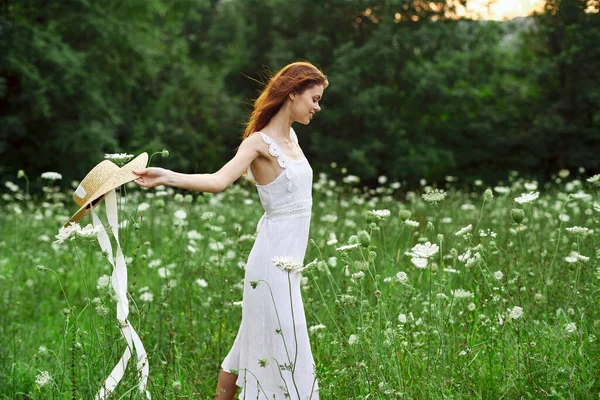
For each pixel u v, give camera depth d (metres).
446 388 3.40
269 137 3.46
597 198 5.81
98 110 22.75
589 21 20.73
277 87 3.51
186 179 3.22
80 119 22.03
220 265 5.32
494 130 26.16
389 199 11.25
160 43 28.23
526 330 3.60
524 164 25.75
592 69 22.72
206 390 3.95
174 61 29.38
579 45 21.58
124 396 3.24
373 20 27.38
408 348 3.72
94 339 4.47
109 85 24.62
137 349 3.35
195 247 5.88
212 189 3.27
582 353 3.53
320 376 3.75
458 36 26.22
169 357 3.88
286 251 3.45
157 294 5.23
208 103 29.27
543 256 4.84
